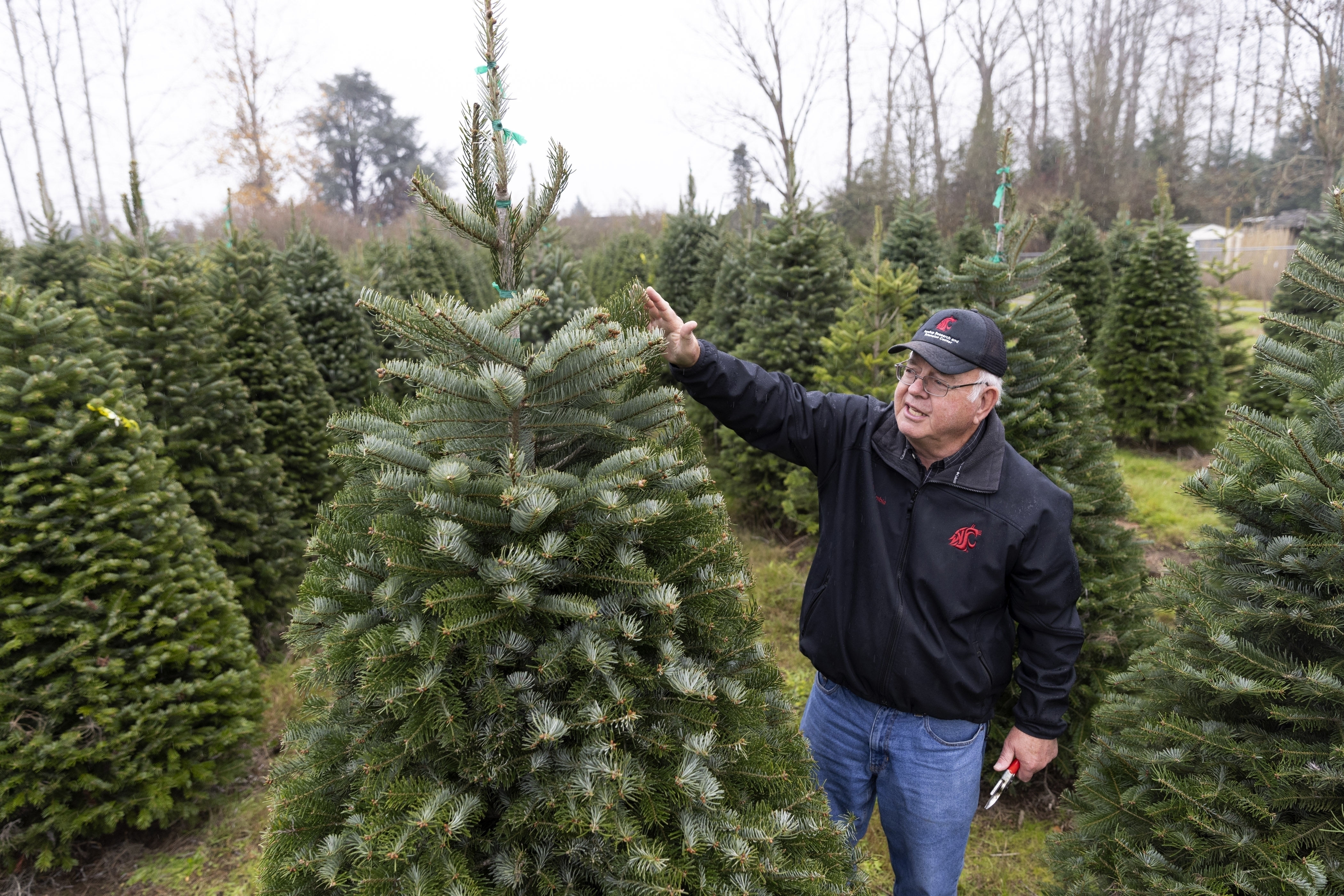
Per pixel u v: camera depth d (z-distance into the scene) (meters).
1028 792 3.76
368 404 2.02
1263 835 2.02
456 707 1.50
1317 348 2.35
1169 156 30.42
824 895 1.81
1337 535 2.00
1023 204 28.20
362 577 1.71
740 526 7.22
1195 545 2.40
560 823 1.46
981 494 2.27
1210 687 2.14
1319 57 18.86
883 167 26.78
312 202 29.75
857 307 5.98
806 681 4.60
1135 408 9.52
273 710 4.46
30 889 3.22
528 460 1.70
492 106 1.70
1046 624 2.34
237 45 25.14
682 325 2.21
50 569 3.24
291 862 1.62
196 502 4.86
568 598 1.58
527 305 1.54
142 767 3.33
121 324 4.78
